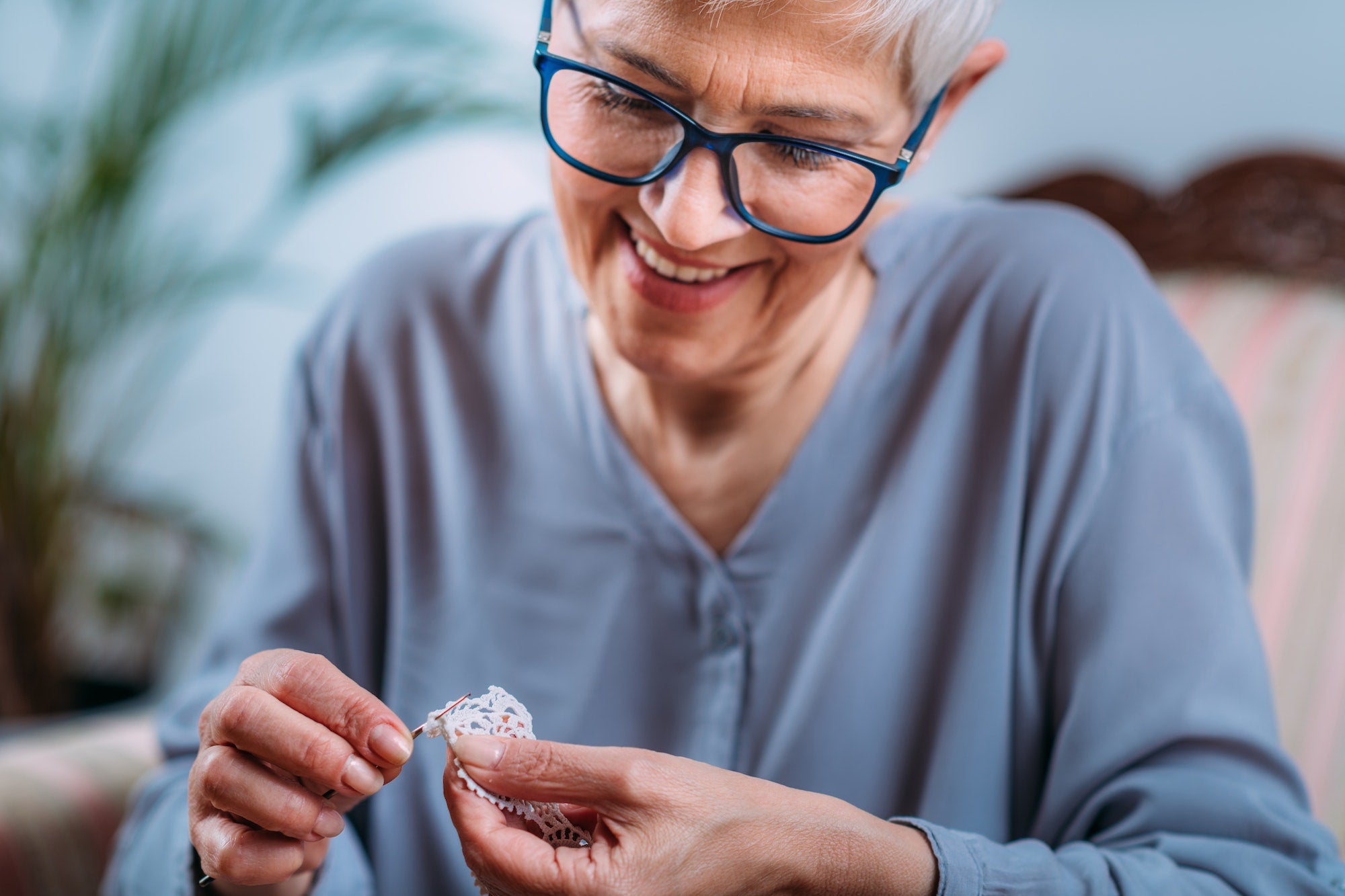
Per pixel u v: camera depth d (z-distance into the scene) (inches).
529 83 50.6
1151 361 24.8
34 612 51.8
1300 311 32.8
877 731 25.0
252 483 59.5
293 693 19.6
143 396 58.7
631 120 20.2
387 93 50.9
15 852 30.3
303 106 55.1
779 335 22.7
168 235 56.3
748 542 25.4
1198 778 22.7
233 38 49.8
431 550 27.7
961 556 25.2
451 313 28.0
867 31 19.1
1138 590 23.8
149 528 57.1
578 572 26.4
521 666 26.7
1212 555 23.8
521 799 19.1
